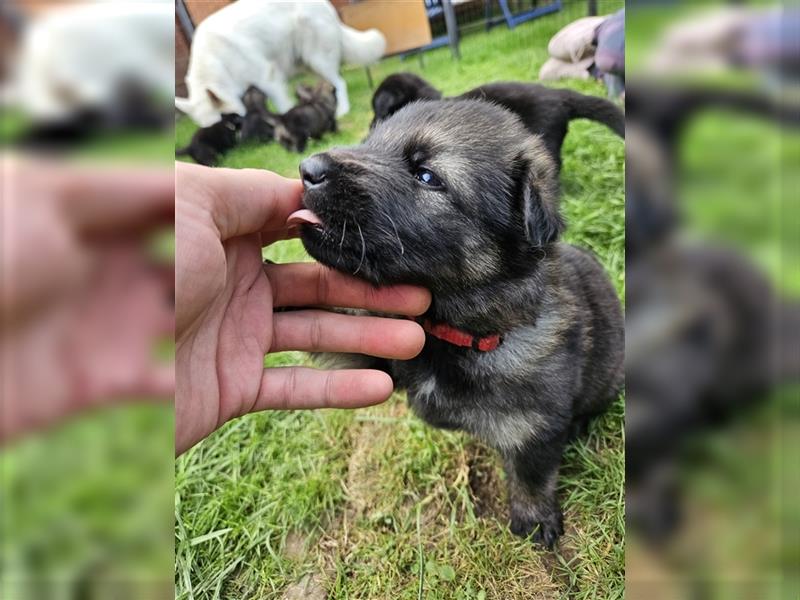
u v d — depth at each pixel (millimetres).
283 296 257
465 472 318
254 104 781
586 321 283
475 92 516
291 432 359
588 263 317
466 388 254
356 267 222
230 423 362
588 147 539
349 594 283
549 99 499
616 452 314
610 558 275
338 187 216
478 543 290
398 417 357
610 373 309
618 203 448
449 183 226
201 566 299
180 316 205
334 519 314
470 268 231
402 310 238
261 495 327
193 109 774
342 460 341
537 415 255
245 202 232
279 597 288
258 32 786
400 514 310
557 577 276
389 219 218
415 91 632
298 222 220
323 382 251
